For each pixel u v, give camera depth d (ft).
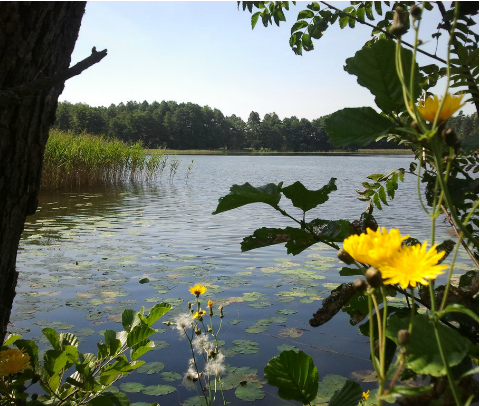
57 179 45.91
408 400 2.68
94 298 13.21
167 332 10.81
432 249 2.17
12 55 4.24
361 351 9.71
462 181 3.31
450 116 2.44
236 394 7.98
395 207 36.37
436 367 2.33
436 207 2.54
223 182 62.69
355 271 3.65
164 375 8.73
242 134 350.23
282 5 6.19
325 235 3.74
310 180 66.74
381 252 2.23
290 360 4.27
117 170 58.65
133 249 20.30
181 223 28.35
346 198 43.34
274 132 340.80
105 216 30.89
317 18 5.95
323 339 10.34
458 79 3.09
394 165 121.49
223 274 16.07
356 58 3.09
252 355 9.55
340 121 2.98
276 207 3.68
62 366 4.94
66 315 11.78
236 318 11.66
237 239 22.99
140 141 62.39
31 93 4.07
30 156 4.77
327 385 8.18
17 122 4.49
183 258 18.62
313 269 16.81
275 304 12.73
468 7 3.22
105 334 5.58
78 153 50.19
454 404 2.55
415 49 2.43
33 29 4.30
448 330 2.42
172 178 66.85
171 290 14.08
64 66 4.85
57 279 15.24
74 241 22.11
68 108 230.07
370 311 2.48
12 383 4.78
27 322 11.28
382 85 3.08
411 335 2.46
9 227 4.80
